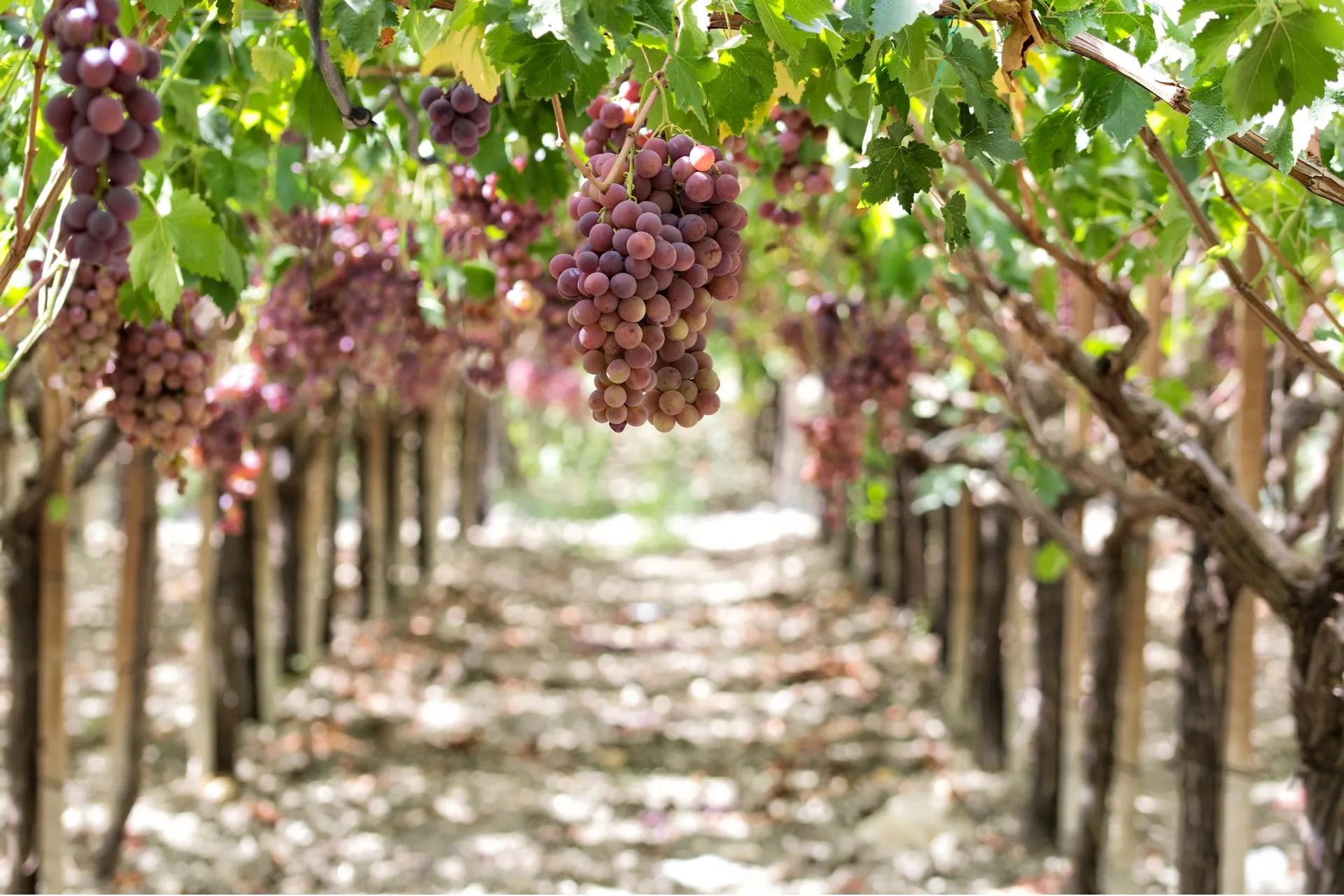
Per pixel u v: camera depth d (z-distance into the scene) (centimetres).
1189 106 160
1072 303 397
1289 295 258
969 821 510
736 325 860
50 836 361
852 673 739
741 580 1093
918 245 327
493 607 916
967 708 632
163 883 430
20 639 352
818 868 475
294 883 445
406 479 1023
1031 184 261
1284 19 144
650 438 2077
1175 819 502
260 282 336
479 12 166
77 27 126
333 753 582
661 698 715
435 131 190
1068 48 167
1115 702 398
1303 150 161
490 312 313
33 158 153
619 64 178
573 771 585
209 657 513
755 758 605
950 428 548
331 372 329
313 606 697
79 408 323
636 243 137
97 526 1052
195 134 232
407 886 450
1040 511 401
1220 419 348
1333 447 294
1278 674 674
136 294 210
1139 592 409
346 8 163
